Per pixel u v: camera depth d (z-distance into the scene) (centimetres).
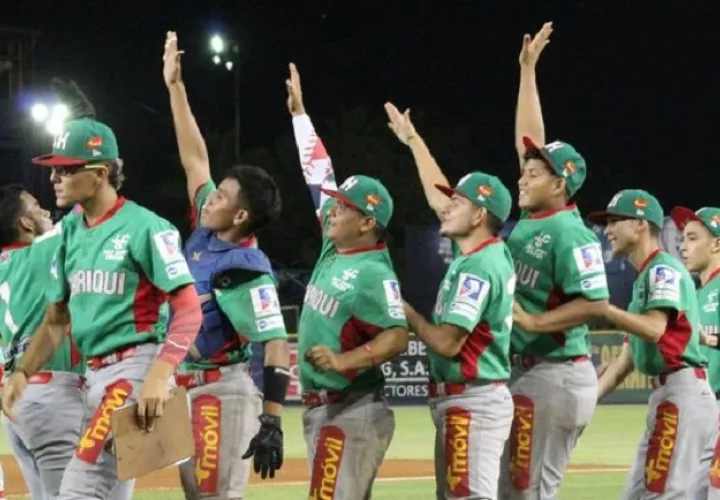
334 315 746
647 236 882
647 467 893
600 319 811
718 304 948
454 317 739
